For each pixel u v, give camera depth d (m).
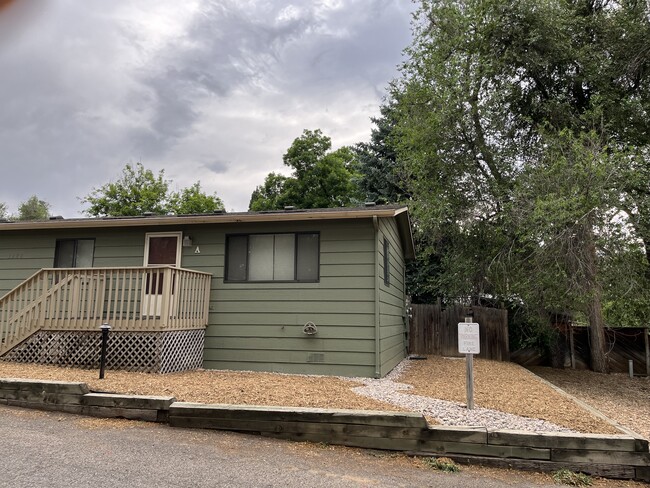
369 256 8.35
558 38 12.76
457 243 14.38
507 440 4.20
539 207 9.73
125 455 3.83
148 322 7.45
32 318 7.92
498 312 13.99
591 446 4.07
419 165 14.29
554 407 5.87
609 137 10.94
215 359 8.69
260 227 8.91
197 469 3.59
